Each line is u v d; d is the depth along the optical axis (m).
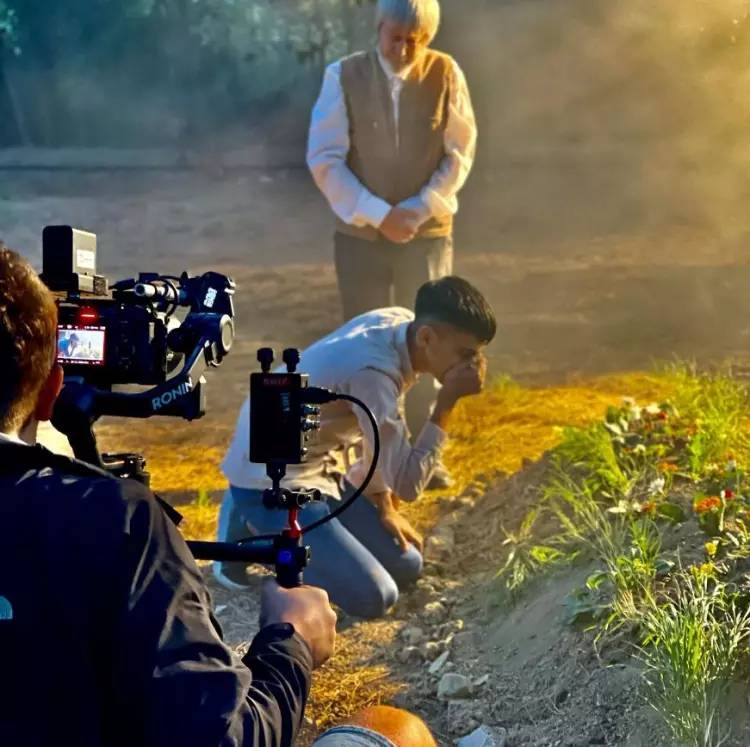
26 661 2.00
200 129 20.73
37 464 2.12
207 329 2.68
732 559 4.11
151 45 20.91
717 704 3.55
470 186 18.17
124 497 2.09
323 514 4.90
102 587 2.03
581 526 4.82
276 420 2.56
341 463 5.24
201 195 18.34
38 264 15.32
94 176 19.11
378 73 6.64
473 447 7.17
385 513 5.12
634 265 13.73
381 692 4.32
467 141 6.73
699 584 3.90
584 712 3.82
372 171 6.69
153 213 17.47
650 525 4.53
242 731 2.03
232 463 5.06
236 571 5.22
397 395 4.93
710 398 6.08
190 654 2.04
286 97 20.89
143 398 2.59
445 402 4.93
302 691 2.24
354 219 6.69
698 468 4.89
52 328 2.18
